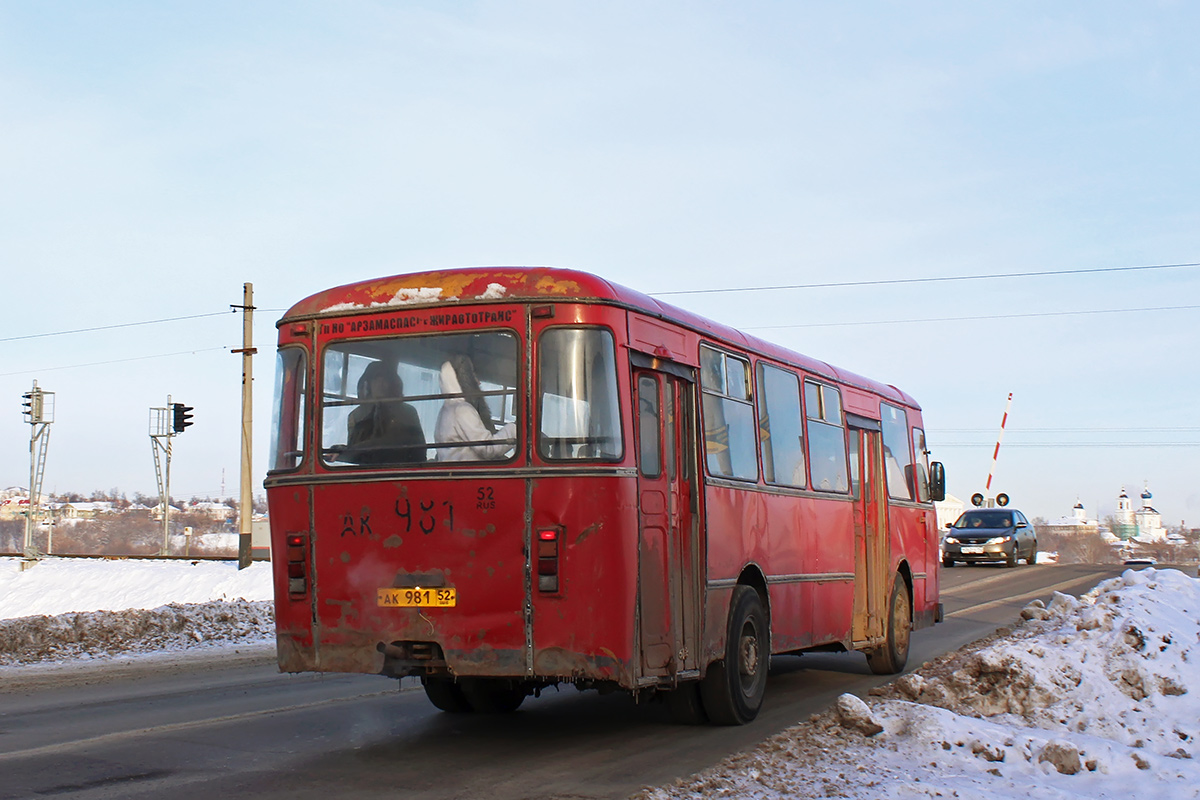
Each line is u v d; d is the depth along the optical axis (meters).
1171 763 7.66
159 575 34.09
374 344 8.31
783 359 11.43
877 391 14.34
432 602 7.89
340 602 8.14
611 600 7.70
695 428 9.15
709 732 9.37
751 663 9.98
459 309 8.11
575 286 7.99
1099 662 9.93
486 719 9.97
